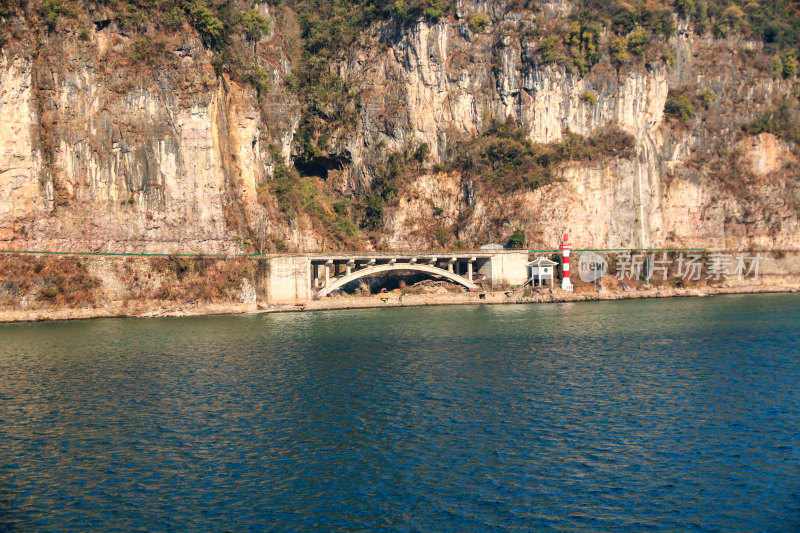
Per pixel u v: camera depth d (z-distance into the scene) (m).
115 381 56.81
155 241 102.06
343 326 85.94
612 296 118.38
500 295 112.69
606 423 45.38
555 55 132.12
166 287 100.06
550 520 32.81
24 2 97.19
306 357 66.00
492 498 34.97
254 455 40.41
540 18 135.62
